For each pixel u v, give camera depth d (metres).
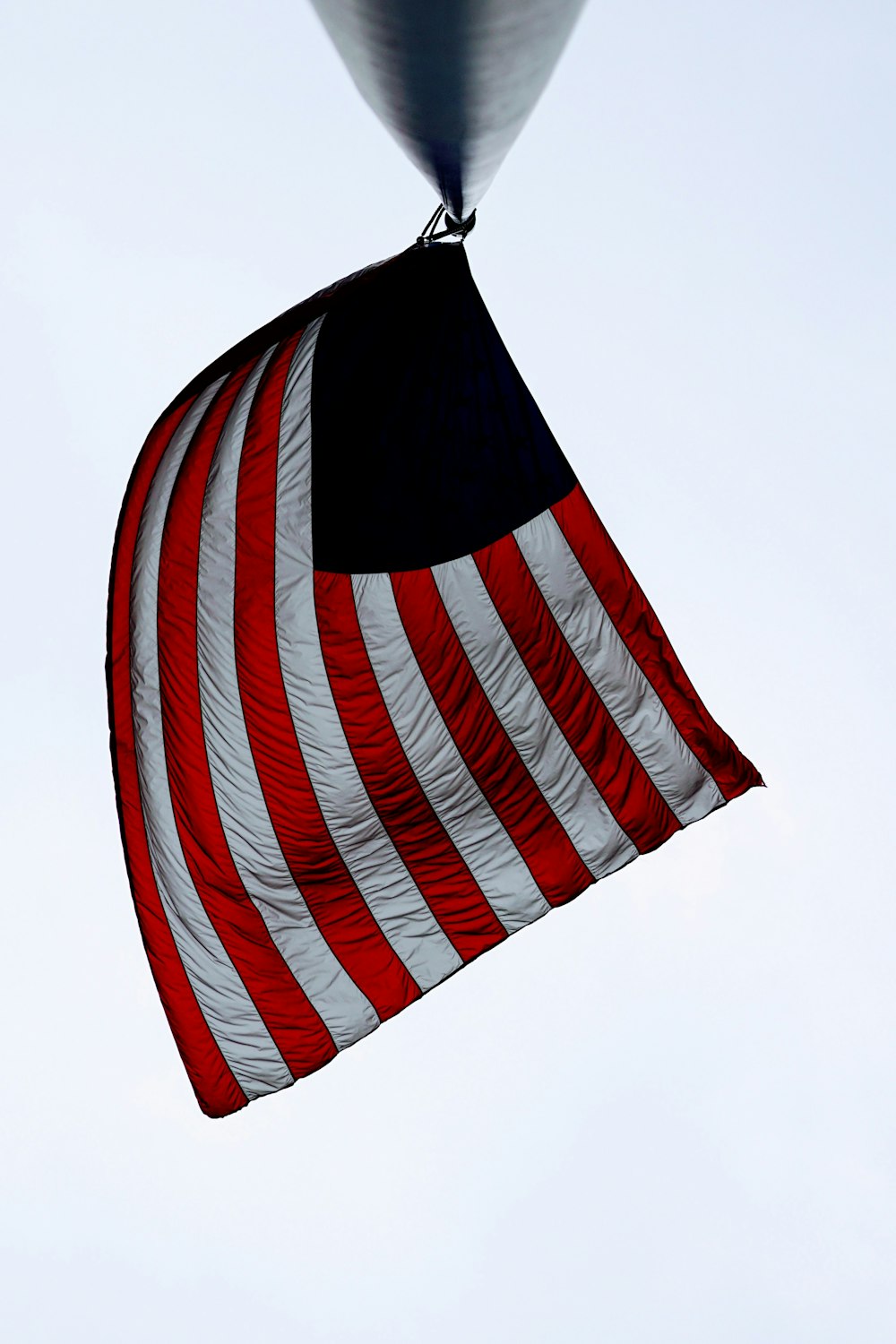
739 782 12.98
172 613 12.97
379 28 3.36
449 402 12.02
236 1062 13.30
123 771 13.41
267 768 12.95
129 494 13.16
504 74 3.73
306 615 12.75
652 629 12.75
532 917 13.03
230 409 12.62
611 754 12.88
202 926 13.31
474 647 12.74
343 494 12.50
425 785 12.91
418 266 10.85
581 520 12.63
